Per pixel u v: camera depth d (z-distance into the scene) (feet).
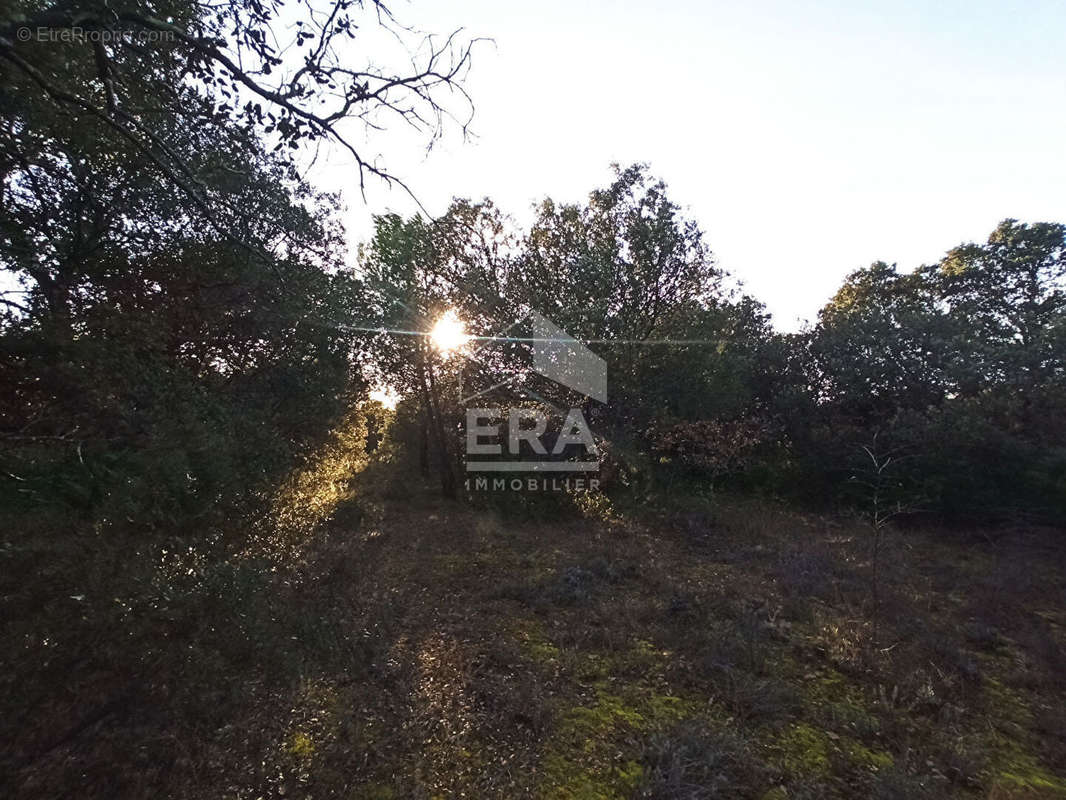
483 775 9.60
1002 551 25.85
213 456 14.25
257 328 20.54
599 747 10.52
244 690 9.59
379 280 33.24
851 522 31.91
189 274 17.97
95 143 12.85
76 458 12.01
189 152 14.65
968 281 55.16
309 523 18.95
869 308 44.39
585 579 20.04
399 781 9.27
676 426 36.63
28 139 11.84
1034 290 52.19
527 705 11.75
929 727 11.53
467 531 28.35
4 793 7.43
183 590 9.51
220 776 8.71
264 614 10.48
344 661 12.00
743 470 38.83
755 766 9.91
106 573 9.19
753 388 44.27
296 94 10.62
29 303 13.02
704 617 16.75
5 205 12.96
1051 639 15.62
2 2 7.95
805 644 15.25
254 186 16.96
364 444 38.63
